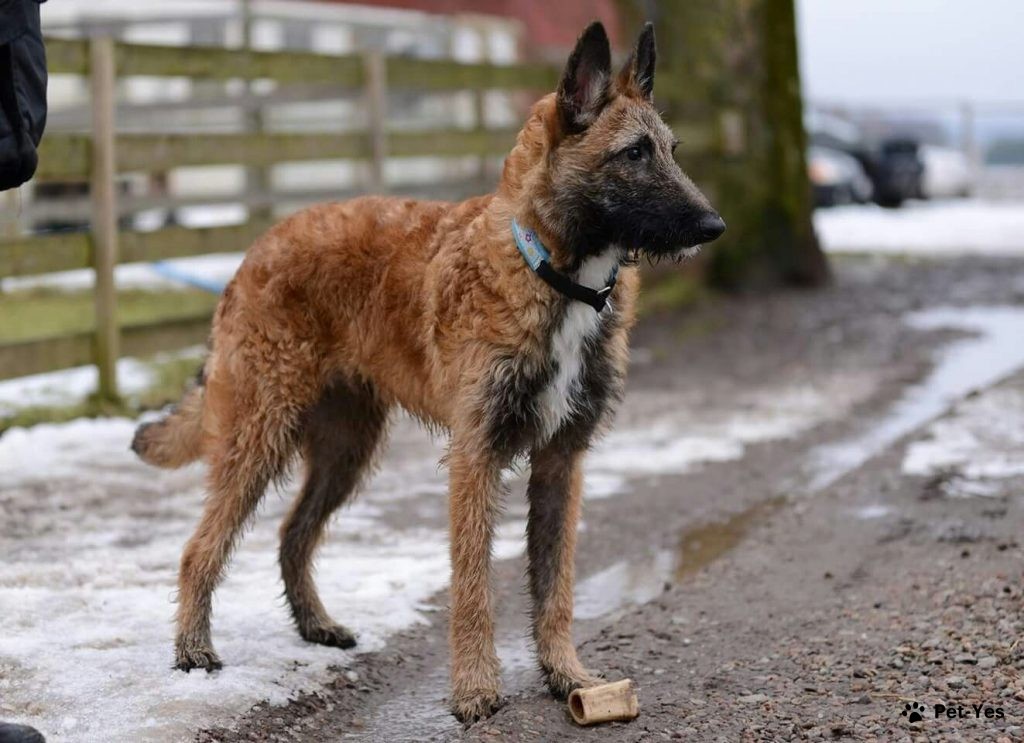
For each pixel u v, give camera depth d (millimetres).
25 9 3490
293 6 14820
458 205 4398
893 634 4641
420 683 4500
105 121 7773
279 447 4523
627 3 13445
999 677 4145
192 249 8570
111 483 6590
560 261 4125
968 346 10461
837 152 23047
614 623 5020
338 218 4574
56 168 7629
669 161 4207
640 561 5840
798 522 6215
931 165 24078
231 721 3971
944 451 7121
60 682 4109
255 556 5605
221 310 4609
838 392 9047
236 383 4484
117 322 8102
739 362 10141
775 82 13297
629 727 4020
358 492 4965
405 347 4387
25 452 7020
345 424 4820
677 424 8266
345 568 5477
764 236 13344
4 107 3525
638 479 7090
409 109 14344
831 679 4305
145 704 3986
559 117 4121
